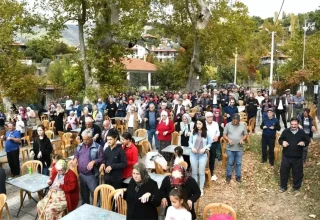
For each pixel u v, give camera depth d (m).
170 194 4.30
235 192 8.22
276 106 15.47
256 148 11.85
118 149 6.29
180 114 12.29
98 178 6.86
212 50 30.00
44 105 27.94
